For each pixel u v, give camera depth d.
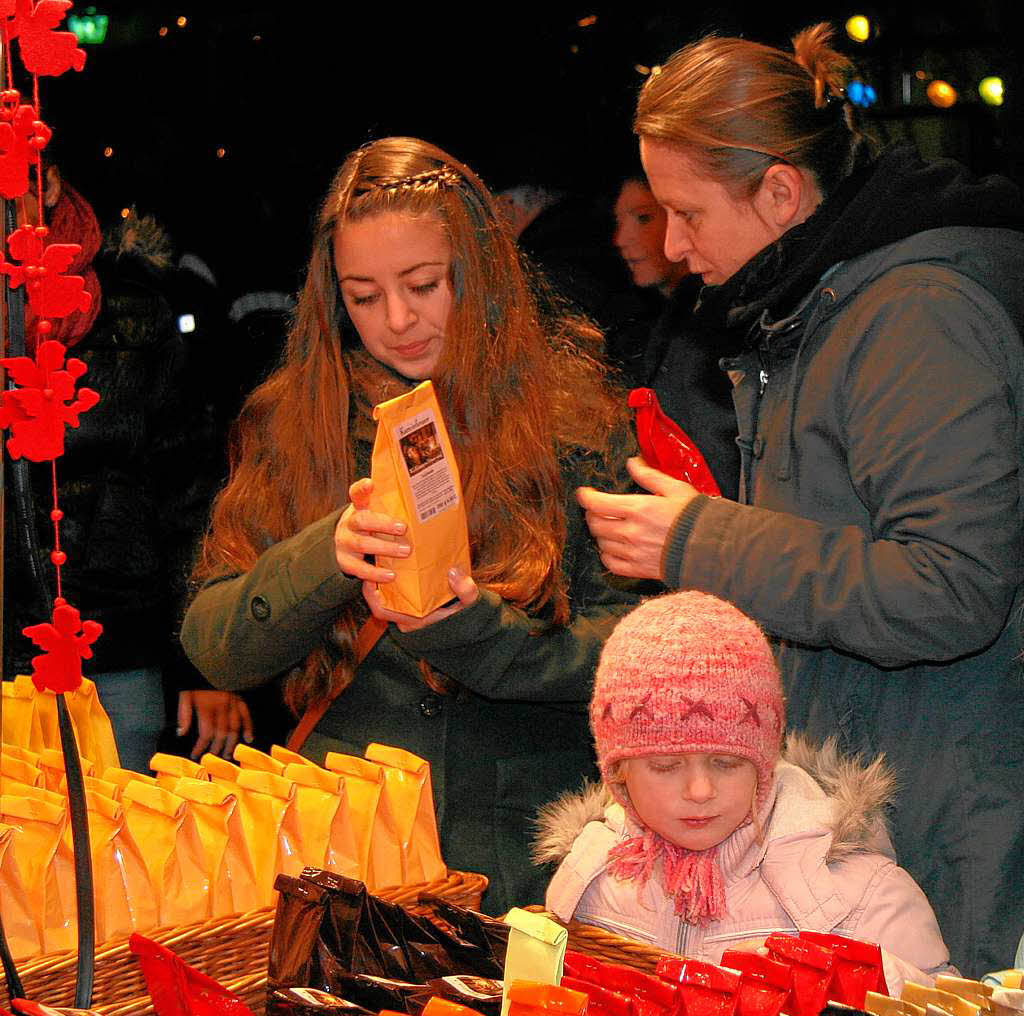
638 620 1.43
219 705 2.75
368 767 1.50
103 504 2.59
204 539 2.03
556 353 1.98
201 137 3.05
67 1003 1.25
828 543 1.57
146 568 2.64
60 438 0.99
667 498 1.67
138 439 2.61
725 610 1.43
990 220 1.67
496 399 1.85
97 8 3.22
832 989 1.04
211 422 2.72
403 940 1.23
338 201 1.83
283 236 3.03
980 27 3.40
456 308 1.82
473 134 3.10
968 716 1.60
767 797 1.45
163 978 1.11
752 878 1.46
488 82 3.10
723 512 1.63
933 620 1.49
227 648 1.82
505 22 3.09
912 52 3.41
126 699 2.65
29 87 2.47
